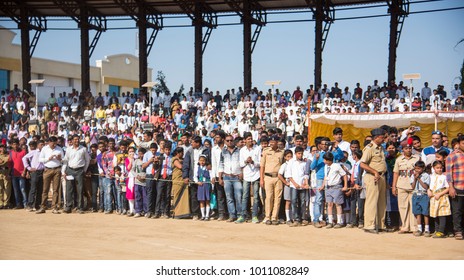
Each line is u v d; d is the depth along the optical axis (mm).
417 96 29328
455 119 20594
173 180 16328
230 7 35938
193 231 14070
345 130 23266
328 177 14406
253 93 33406
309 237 13109
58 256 11203
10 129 33656
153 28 37438
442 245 12117
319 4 32719
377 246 12039
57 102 37219
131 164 17172
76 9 38250
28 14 38594
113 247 12086
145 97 36125
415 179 13258
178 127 30969
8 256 11227
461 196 12672
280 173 14984
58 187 18047
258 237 13148
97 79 54406
